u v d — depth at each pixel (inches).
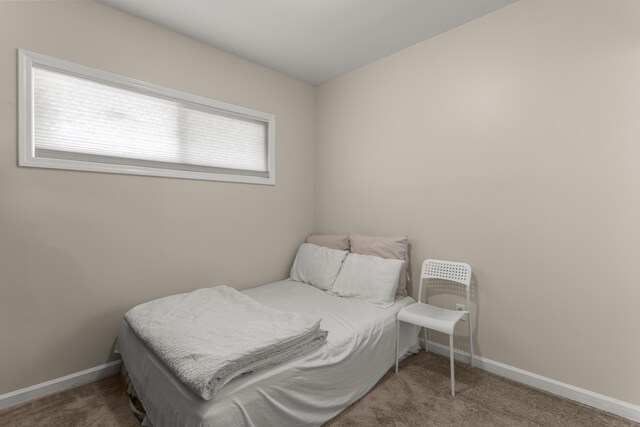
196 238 97.0
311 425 59.7
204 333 61.0
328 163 127.5
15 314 68.6
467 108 87.2
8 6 66.6
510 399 71.2
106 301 80.5
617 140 64.9
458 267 87.1
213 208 100.9
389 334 82.0
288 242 123.3
